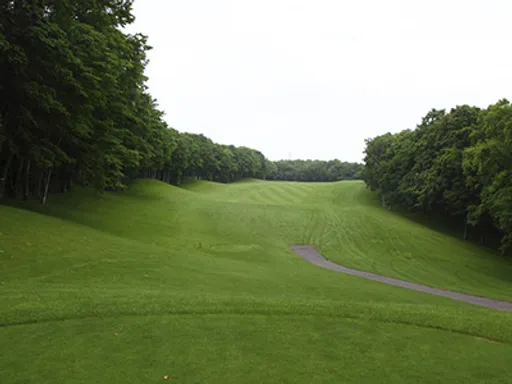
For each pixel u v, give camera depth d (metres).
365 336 6.75
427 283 20.84
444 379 5.08
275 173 141.12
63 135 23.36
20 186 26.56
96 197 36.97
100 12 23.83
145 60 30.67
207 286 12.22
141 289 10.66
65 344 5.72
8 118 21.00
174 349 5.69
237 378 4.78
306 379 4.84
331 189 71.56
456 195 38.62
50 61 18.89
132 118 28.12
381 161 56.50
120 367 4.96
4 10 17.47
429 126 47.22
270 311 8.02
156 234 26.36
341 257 26.84
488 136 27.69
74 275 11.90
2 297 8.23
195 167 89.25
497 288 21.86
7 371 4.73
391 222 39.41
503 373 5.36
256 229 34.12
